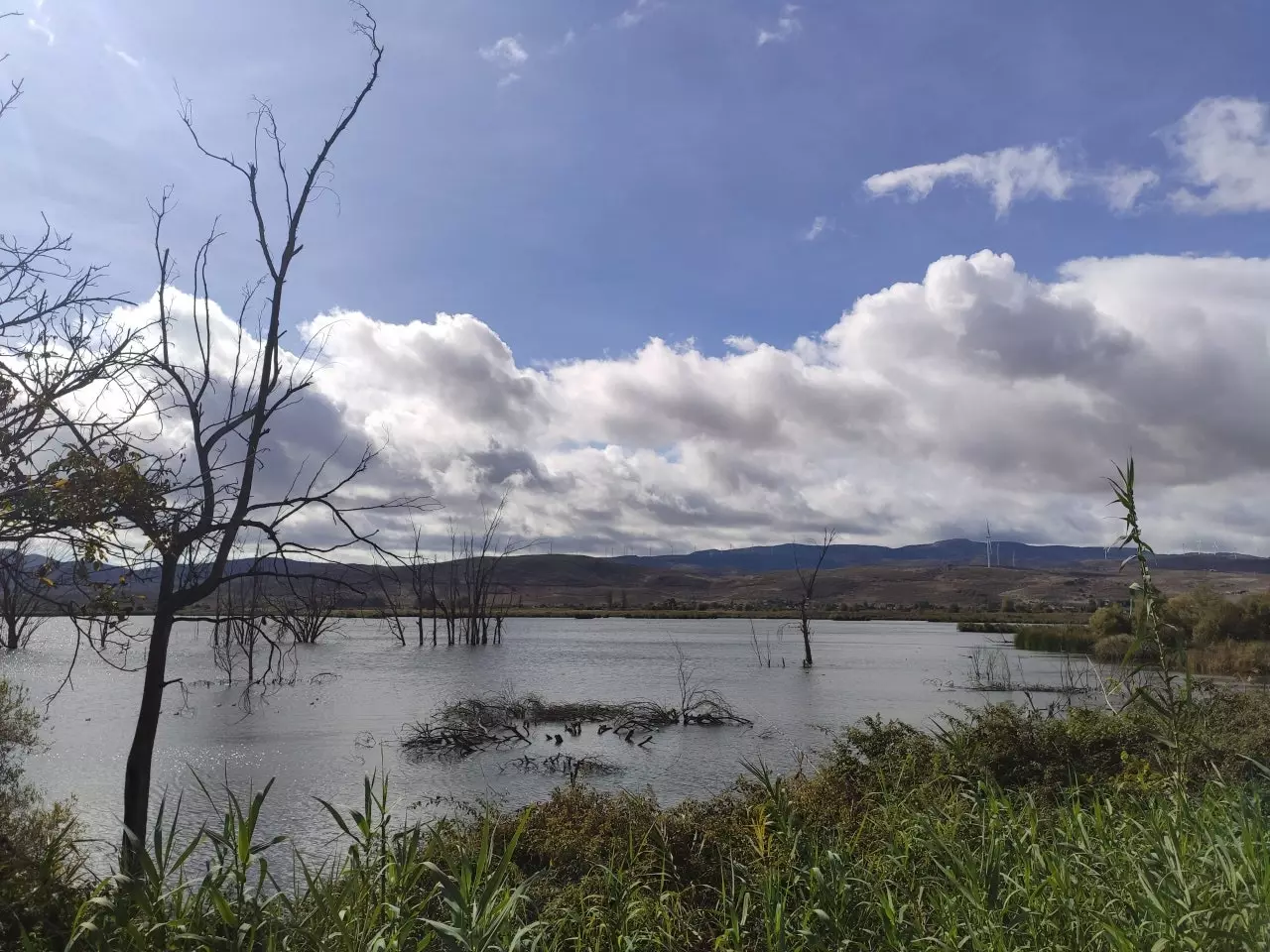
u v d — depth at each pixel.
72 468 7.36
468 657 60.78
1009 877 5.83
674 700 36.78
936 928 5.93
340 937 5.06
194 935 4.87
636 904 7.07
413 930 5.48
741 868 7.29
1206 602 52.06
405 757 24.62
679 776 21.88
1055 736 11.09
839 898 6.18
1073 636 63.34
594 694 39.69
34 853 7.44
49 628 69.12
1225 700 11.68
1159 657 6.91
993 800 7.29
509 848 5.40
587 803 10.45
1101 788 9.17
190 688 38.69
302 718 31.25
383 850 5.93
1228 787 7.10
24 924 5.51
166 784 20.56
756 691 40.22
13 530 6.99
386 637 84.94
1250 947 4.31
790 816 7.64
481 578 77.44
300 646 68.25
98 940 4.80
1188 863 5.57
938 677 45.47
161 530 8.48
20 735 17.25
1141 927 4.92
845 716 32.00
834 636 89.38
